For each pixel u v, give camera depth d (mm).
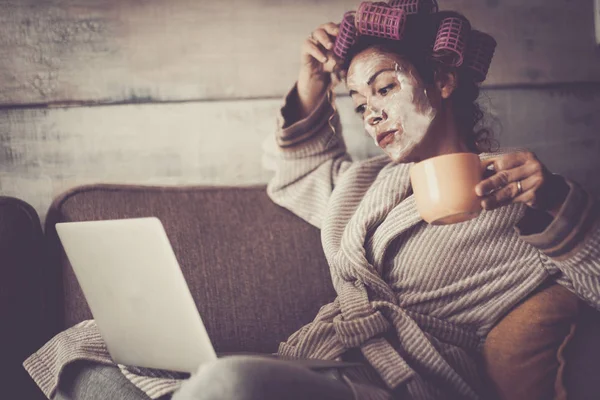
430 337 1161
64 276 1440
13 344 1363
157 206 1502
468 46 1283
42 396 1379
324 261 1499
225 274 1459
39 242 1436
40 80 1797
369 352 1135
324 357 1175
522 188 1014
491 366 1149
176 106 1839
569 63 1924
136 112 1826
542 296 1158
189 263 1455
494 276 1196
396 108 1261
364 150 1880
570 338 1106
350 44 1322
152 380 1083
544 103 1913
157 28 1831
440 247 1220
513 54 1902
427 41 1284
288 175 1547
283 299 1460
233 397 806
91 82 1813
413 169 1038
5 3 1788
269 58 1859
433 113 1266
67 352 1223
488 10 1896
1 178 1781
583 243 1058
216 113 1850
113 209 1483
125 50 1822
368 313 1186
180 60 1837
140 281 1021
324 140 1559
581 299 1139
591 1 1930
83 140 1810
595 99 1936
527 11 1907
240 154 1856
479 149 1332
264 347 1432
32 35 1796
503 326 1160
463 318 1210
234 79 1852
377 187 1307
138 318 1061
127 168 1822
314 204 1529
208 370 834
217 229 1494
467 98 1313
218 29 1847
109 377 1150
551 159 1915
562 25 1920
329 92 1565
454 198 995
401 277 1257
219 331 1425
